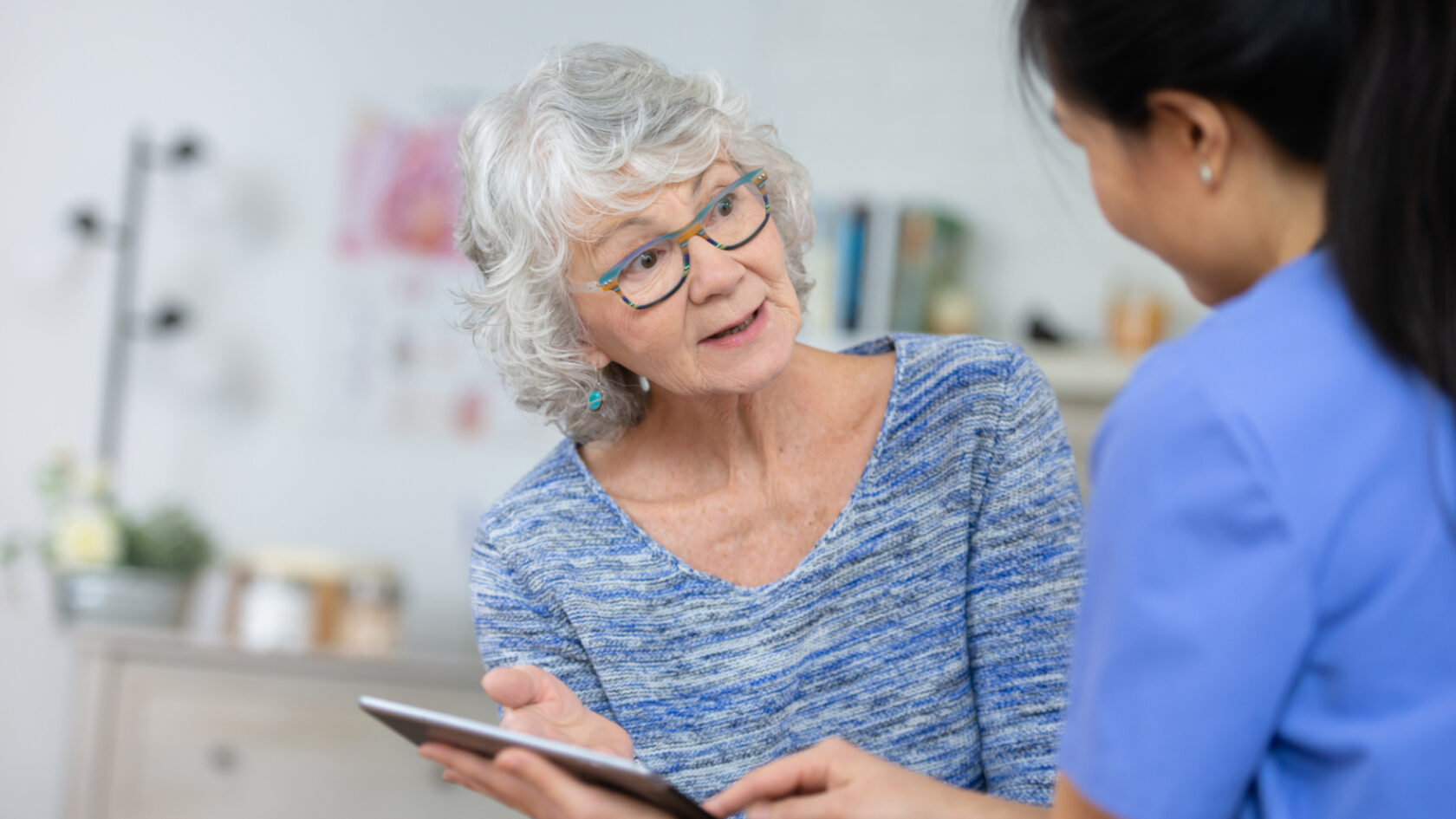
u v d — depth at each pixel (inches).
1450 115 27.3
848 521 53.0
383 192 145.1
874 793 38.4
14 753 145.1
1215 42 29.3
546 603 54.7
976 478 53.4
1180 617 28.4
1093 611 30.4
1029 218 137.9
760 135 53.3
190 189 146.6
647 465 57.1
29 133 149.0
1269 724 28.7
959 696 52.8
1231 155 30.9
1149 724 28.6
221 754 118.0
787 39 140.8
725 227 50.5
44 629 146.2
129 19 148.1
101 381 147.3
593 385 54.3
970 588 53.4
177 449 145.2
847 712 52.7
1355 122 28.1
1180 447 28.7
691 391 51.4
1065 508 52.4
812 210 55.2
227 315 145.6
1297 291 29.8
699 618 53.3
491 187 51.7
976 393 53.7
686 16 141.8
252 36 147.0
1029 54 33.4
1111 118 31.9
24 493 147.2
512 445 143.3
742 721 52.7
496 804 117.3
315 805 117.5
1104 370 125.1
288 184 146.0
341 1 146.1
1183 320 135.0
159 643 118.1
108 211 147.9
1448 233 27.5
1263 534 27.9
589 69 50.8
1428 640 28.2
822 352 56.9
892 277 128.1
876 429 54.6
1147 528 28.9
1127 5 30.3
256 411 144.8
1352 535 28.2
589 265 50.5
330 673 117.6
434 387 143.9
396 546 142.9
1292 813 29.7
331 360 144.6
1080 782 29.8
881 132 139.6
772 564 54.2
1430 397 28.2
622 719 53.4
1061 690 50.9
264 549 127.7
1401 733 28.1
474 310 55.0
